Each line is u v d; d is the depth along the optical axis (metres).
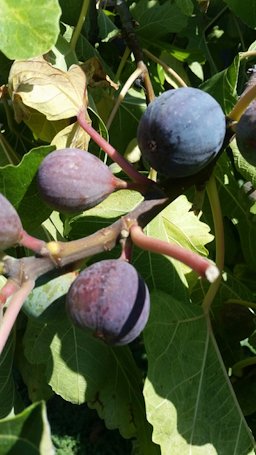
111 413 0.38
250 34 0.53
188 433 0.31
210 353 0.33
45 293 0.26
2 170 0.28
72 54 0.39
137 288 0.22
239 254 0.48
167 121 0.25
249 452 0.32
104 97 0.43
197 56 0.48
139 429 0.39
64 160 0.25
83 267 0.34
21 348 0.43
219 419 0.32
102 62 0.43
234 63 0.38
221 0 0.52
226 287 0.40
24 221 0.30
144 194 0.26
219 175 0.42
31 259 0.23
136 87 0.46
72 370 0.38
